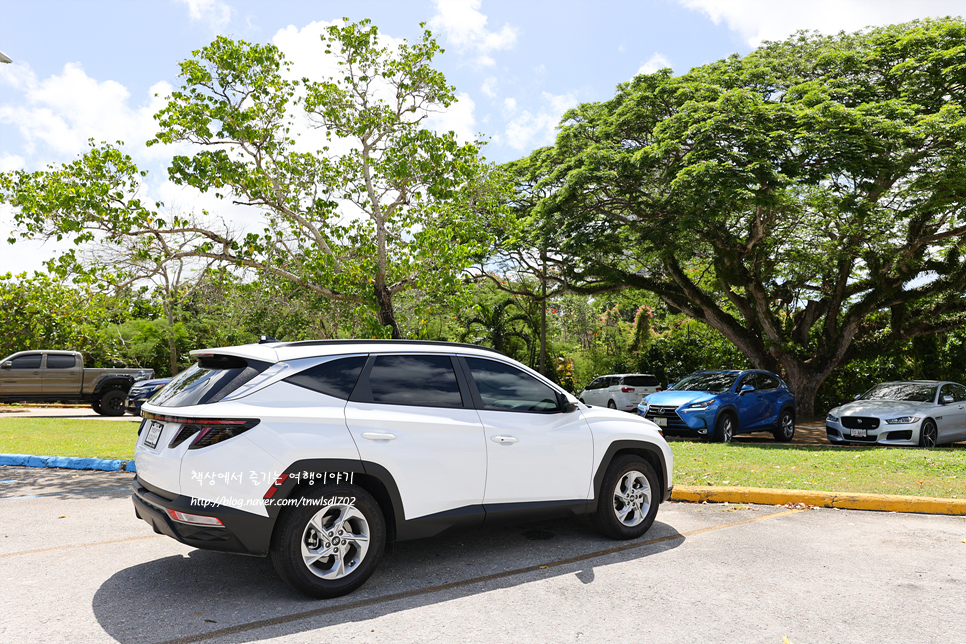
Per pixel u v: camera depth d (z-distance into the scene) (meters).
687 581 4.83
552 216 20.02
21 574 4.93
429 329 26.05
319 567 4.56
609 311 38.62
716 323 22.34
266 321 25.92
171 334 24.14
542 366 30.73
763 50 20.59
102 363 25.44
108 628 3.93
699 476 8.59
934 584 4.74
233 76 14.76
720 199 15.59
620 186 19.12
